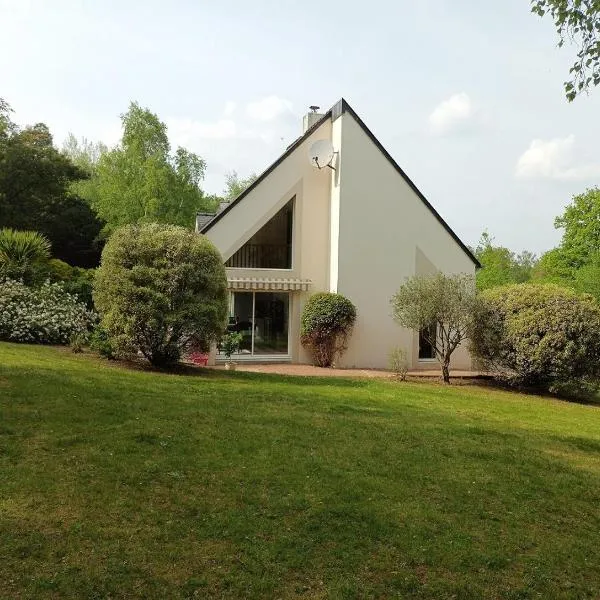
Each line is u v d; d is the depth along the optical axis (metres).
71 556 5.86
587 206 57.41
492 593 6.12
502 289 23.97
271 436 10.48
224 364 26.69
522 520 8.10
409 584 6.05
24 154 51.94
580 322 21.95
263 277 27.81
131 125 64.69
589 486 9.90
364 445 10.62
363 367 27.69
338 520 7.28
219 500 7.47
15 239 25.44
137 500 7.23
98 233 61.91
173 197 63.44
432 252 28.56
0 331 20.41
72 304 23.36
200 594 5.51
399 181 28.09
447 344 23.89
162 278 17.73
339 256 27.33
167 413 11.19
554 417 17.22
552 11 10.91
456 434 12.50
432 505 8.16
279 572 6.00
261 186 27.59
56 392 11.55
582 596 6.31
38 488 7.22
